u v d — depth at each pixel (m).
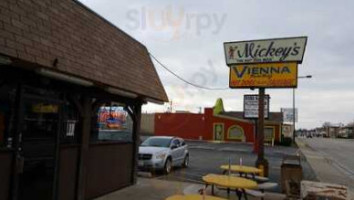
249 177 10.67
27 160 6.86
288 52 12.84
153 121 58.03
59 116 7.77
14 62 5.98
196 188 11.20
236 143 47.84
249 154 30.58
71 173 8.28
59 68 6.80
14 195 6.51
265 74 13.09
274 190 11.88
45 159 7.34
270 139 51.03
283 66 12.91
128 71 10.02
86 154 8.78
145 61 11.79
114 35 10.09
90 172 9.06
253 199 10.24
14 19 6.12
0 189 6.28
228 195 9.31
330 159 29.09
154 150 15.20
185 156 18.25
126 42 10.80
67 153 8.11
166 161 15.47
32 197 6.99
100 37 9.15
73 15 8.18
